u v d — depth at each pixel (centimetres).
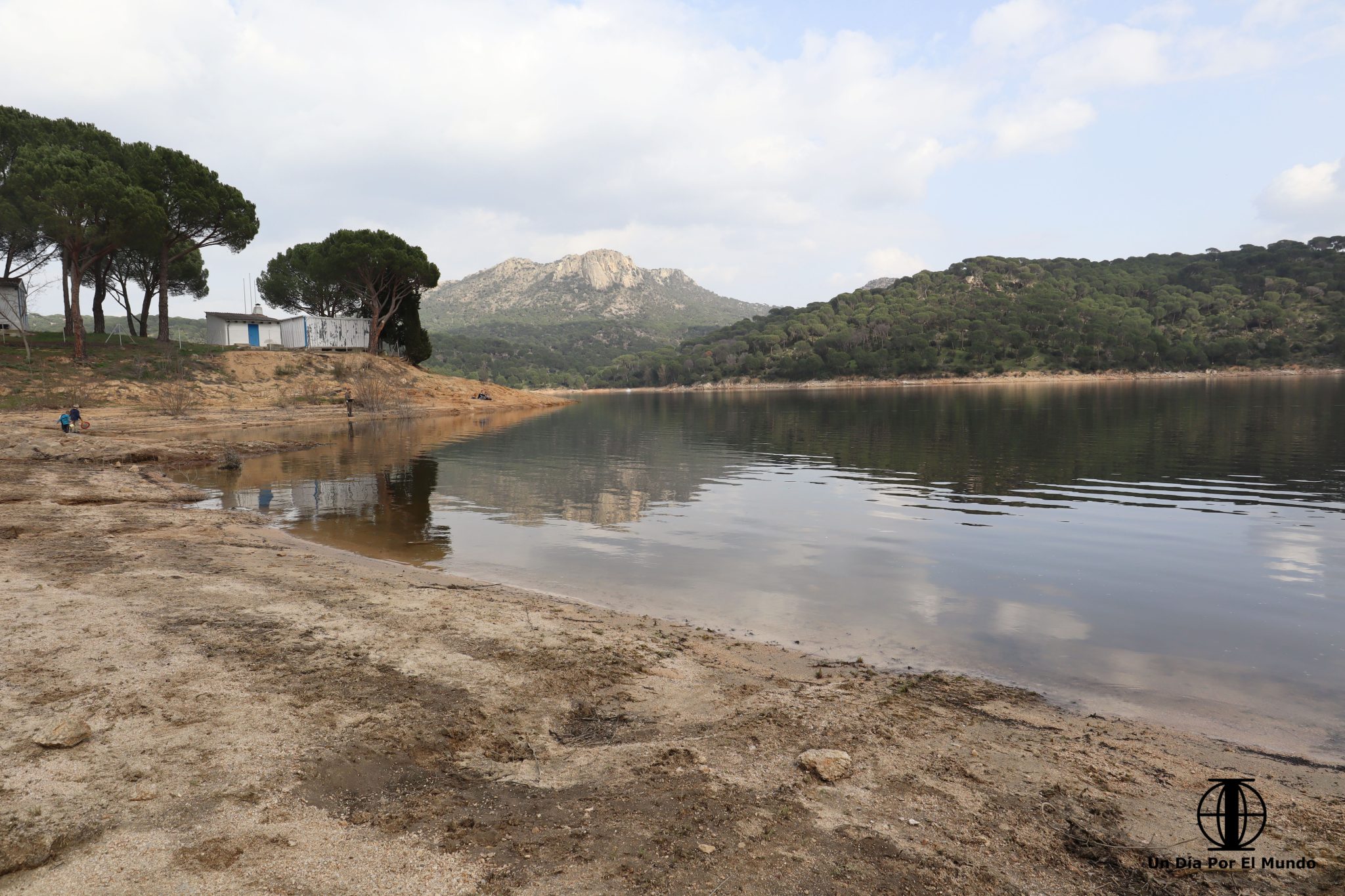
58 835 359
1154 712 638
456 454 3020
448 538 1404
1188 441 3200
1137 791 471
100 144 4784
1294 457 2638
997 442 3384
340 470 2427
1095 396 7812
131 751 452
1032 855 386
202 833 369
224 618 752
